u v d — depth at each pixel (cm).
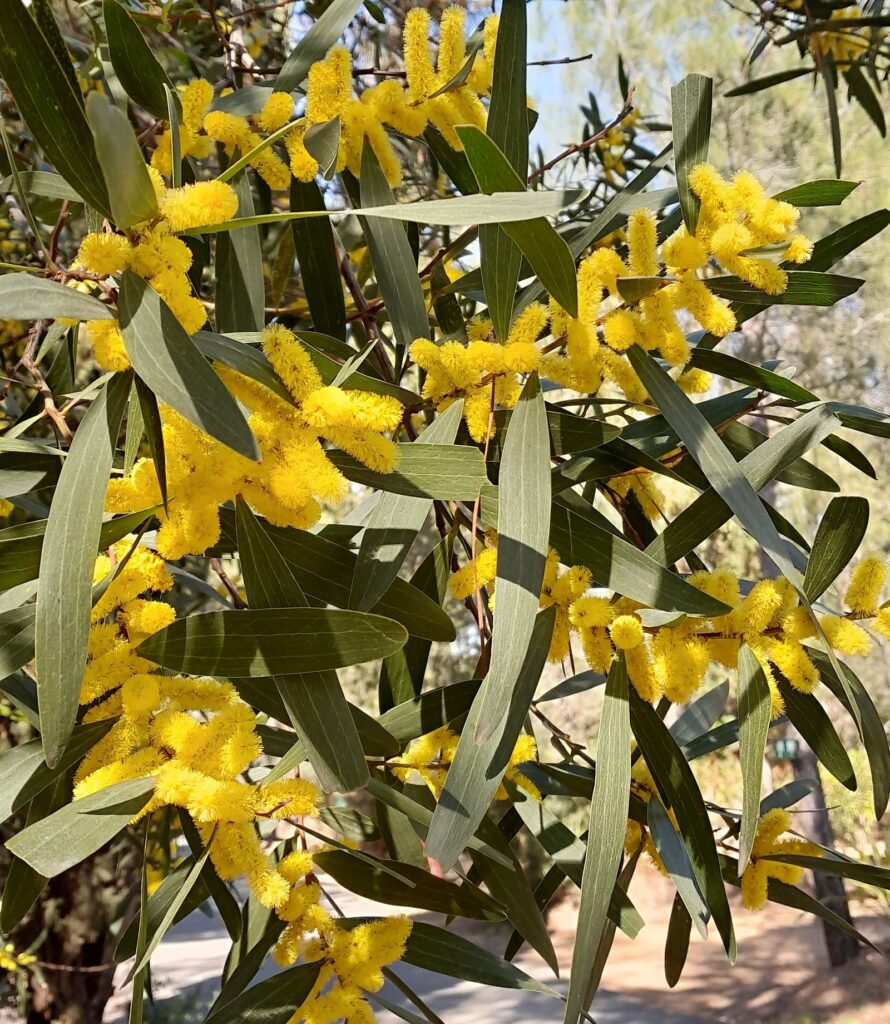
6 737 155
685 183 36
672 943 50
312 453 28
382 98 44
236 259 44
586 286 36
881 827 374
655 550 40
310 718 29
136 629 31
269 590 30
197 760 29
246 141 44
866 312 348
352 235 81
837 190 38
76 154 25
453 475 33
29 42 25
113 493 30
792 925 491
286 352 27
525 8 37
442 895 39
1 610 32
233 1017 33
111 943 198
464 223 28
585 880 32
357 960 34
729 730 54
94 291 36
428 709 41
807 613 36
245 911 41
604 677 58
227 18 75
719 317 36
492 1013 391
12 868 36
